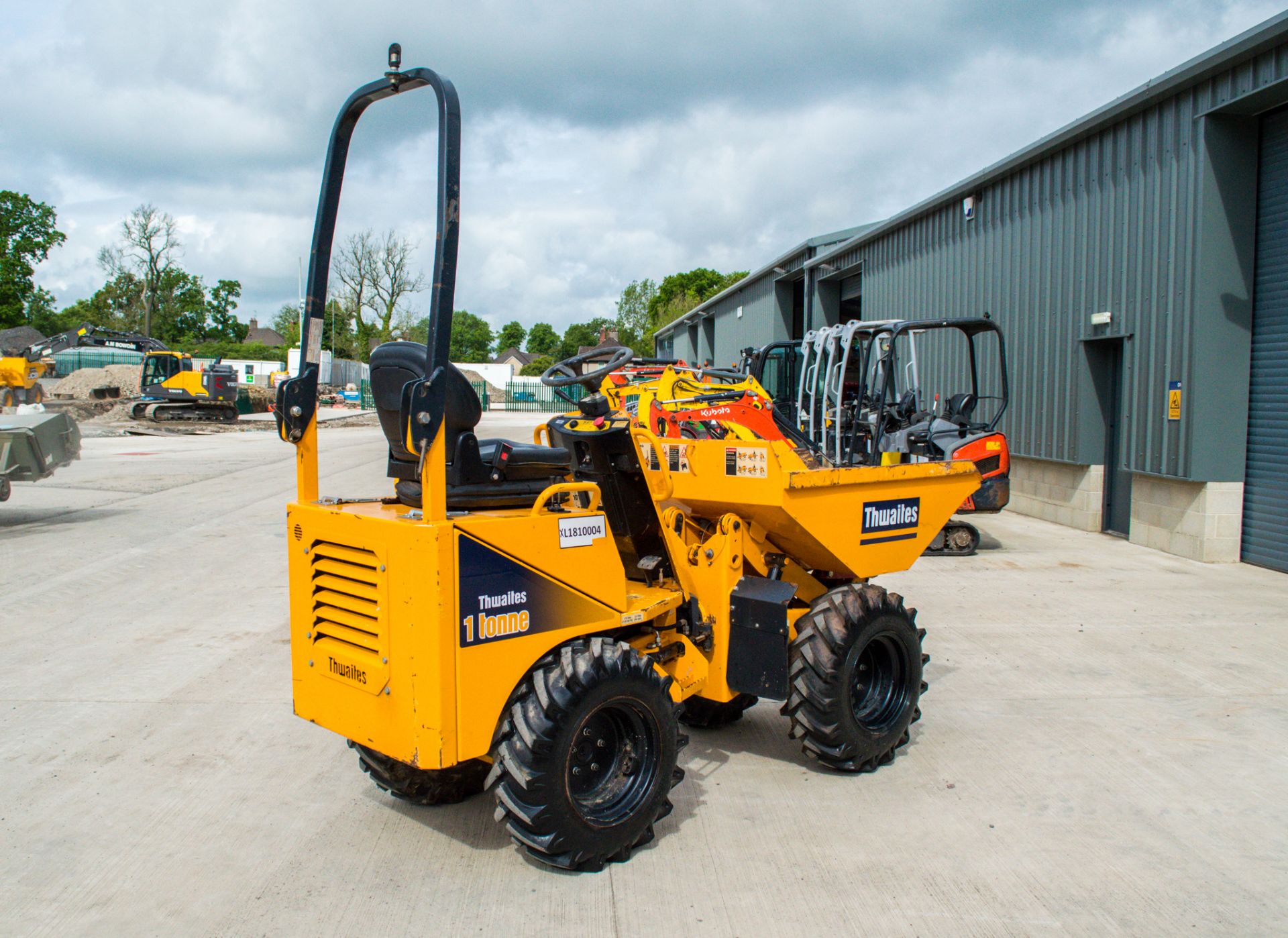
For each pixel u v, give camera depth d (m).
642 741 3.37
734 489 4.02
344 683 3.13
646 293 75.62
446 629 2.79
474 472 3.27
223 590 7.61
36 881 3.22
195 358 70.62
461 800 3.84
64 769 4.18
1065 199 11.10
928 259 15.24
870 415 9.82
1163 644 6.16
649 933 2.87
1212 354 8.83
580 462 3.89
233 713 4.88
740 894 3.10
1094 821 3.68
